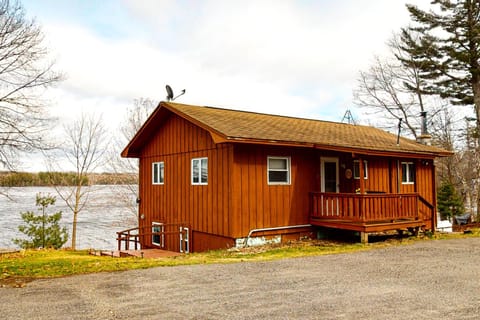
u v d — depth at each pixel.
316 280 6.75
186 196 13.24
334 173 13.41
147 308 5.18
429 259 8.78
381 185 14.97
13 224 31.28
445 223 17.02
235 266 8.06
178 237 13.58
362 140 14.04
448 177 27.69
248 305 5.30
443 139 27.69
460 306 5.21
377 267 7.88
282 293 5.90
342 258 8.95
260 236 11.43
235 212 10.91
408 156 13.01
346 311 5.01
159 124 14.95
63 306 5.28
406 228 12.60
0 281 6.80
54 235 17.16
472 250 10.07
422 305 5.26
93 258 10.13
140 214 16.25
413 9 23.69
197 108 14.05
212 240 11.91
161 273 7.39
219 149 11.62
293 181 12.28
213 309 5.13
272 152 11.84
